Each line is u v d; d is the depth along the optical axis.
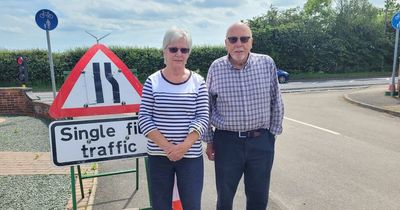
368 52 36.81
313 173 5.73
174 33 2.86
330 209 4.39
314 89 21.42
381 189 5.02
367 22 37.06
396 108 11.96
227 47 3.32
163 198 3.01
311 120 10.56
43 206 4.35
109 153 3.73
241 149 3.35
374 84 24.14
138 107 3.87
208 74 3.45
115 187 5.06
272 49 33.84
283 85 24.55
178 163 2.95
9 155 6.67
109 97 3.78
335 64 35.84
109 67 3.80
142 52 29.94
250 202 3.55
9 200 4.52
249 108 3.28
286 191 4.98
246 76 3.28
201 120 2.89
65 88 3.66
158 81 2.92
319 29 35.31
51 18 8.98
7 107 11.73
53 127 3.54
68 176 5.46
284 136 8.43
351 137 8.26
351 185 5.19
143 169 5.91
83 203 4.45
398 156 6.65
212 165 6.18
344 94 17.14
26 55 27.03
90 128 3.65
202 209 4.40
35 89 25.14
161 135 2.84
